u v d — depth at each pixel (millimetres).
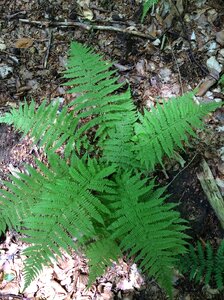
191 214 835
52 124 844
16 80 1031
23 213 771
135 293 801
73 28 1086
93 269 730
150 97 962
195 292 786
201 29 1021
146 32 1046
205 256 799
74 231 688
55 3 1115
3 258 869
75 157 828
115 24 1071
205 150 875
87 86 856
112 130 864
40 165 792
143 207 713
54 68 1041
